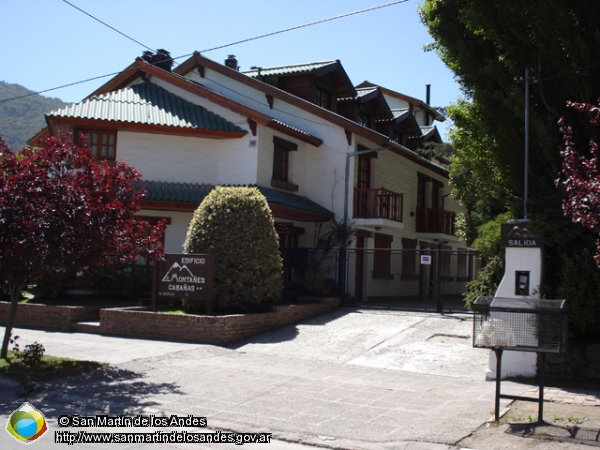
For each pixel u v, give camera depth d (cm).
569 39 1009
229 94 2195
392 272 2272
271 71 2227
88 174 999
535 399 712
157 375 970
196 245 1418
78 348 1182
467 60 1126
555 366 978
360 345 1238
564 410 773
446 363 1097
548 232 990
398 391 892
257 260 1416
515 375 985
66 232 936
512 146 1087
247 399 832
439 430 688
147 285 1734
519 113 1036
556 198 1002
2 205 927
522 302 739
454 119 1243
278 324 1426
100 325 1392
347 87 2248
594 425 702
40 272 985
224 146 1908
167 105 1966
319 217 1936
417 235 2506
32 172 960
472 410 775
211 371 1008
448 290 2684
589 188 695
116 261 1031
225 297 1386
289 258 1803
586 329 970
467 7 1099
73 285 1720
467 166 1319
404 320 1476
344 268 1761
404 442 650
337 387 913
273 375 989
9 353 1074
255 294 1403
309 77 2127
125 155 1870
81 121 1791
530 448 623
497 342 728
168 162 1889
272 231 1469
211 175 1908
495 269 1135
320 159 2052
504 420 725
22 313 1519
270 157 1920
